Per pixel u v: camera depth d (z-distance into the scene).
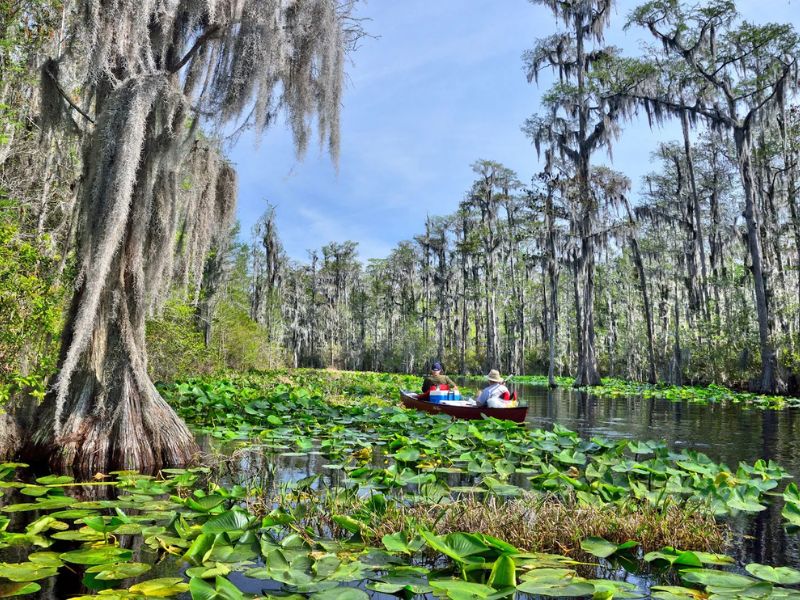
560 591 2.86
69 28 6.31
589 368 29.77
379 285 63.56
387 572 3.29
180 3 6.58
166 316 15.91
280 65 6.62
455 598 2.66
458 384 33.66
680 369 31.73
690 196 33.56
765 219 28.27
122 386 6.19
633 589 3.01
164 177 6.60
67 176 8.22
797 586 3.34
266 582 3.18
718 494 4.90
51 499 4.63
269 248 34.81
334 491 5.17
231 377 19.97
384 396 17.19
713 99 26.25
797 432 10.57
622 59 25.86
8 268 5.83
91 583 3.04
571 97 27.44
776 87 22.34
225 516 3.87
